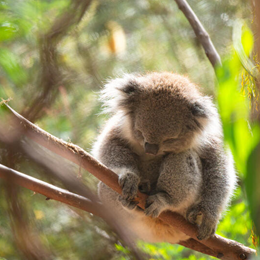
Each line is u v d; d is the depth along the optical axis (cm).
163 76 995
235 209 977
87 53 1427
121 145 941
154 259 936
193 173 872
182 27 1638
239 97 386
